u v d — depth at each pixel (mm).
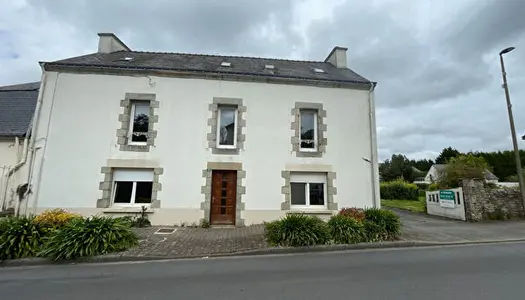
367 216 7262
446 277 4207
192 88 9375
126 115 8961
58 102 8773
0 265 4941
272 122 9516
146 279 4223
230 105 9609
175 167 8859
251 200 8984
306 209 9234
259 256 5660
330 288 3770
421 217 11773
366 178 9555
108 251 5453
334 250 6137
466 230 8477
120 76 9141
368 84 10023
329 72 11516
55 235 5320
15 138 8680
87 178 8508
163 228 8070
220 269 4746
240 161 9148
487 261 5172
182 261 5281
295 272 4543
